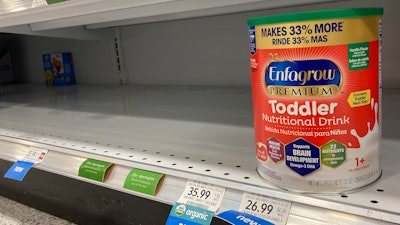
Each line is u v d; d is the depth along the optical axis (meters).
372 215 0.42
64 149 0.80
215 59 1.46
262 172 0.51
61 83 2.03
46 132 0.95
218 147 0.71
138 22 1.57
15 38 2.32
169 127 0.90
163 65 1.63
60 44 2.05
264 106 0.46
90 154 0.75
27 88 1.99
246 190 0.52
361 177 0.45
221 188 0.55
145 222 0.71
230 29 1.38
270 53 0.43
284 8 1.23
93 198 0.82
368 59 0.41
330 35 0.39
